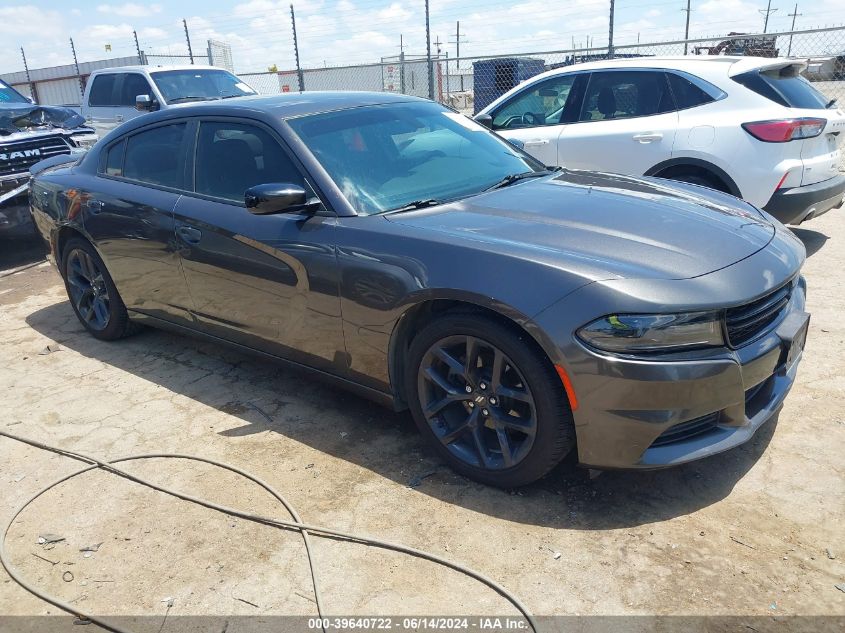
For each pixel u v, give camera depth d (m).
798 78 5.82
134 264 4.10
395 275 2.82
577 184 3.47
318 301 3.13
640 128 5.78
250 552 2.56
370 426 3.41
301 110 3.58
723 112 5.45
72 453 3.32
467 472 2.88
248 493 2.92
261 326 3.49
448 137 3.78
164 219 3.80
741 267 2.59
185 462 3.18
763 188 5.26
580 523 2.60
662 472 2.87
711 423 2.58
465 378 2.75
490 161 3.72
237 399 3.78
